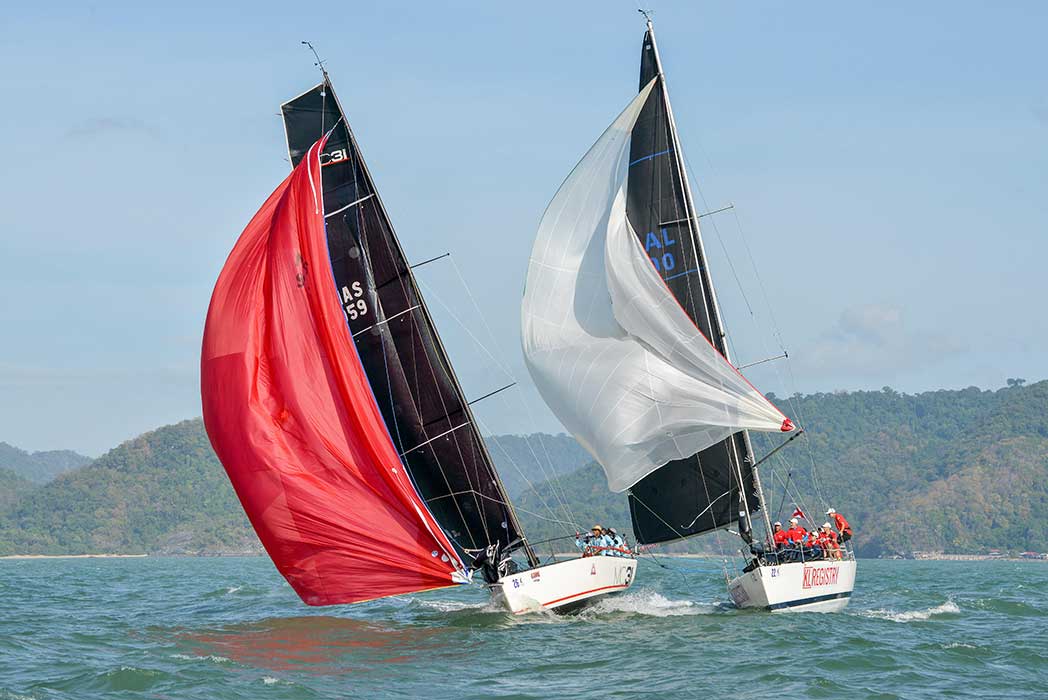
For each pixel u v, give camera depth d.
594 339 52.00
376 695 35.03
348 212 51.69
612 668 39.16
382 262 51.62
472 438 51.97
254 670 38.84
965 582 100.69
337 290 50.66
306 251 50.22
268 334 49.34
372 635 47.22
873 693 35.38
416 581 49.22
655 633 45.97
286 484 48.56
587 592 51.62
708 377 50.44
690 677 37.56
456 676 37.97
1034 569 180.88
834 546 52.88
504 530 52.06
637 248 50.91
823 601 52.03
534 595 50.25
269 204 50.91
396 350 51.44
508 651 42.53
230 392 48.75
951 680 37.56
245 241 50.19
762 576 49.81
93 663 39.84
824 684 36.44
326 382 49.38
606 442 52.31
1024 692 35.84
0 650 42.41
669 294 50.25
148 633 48.81
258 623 52.44
